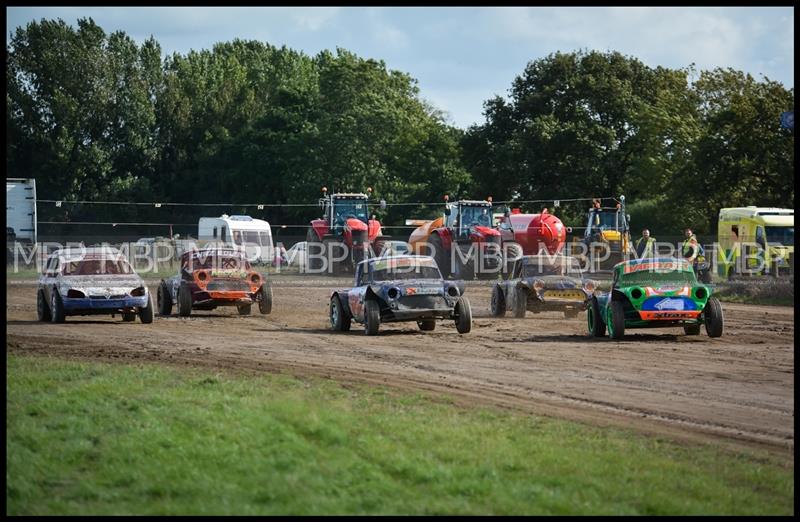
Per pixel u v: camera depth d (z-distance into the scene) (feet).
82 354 143.23
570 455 74.02
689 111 547.49
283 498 63.16
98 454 75.41
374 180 613.11
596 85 583.58
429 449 75.05
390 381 116.06
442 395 104.53
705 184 448.24
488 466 69.72
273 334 177.06
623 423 90.33
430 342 160.66
